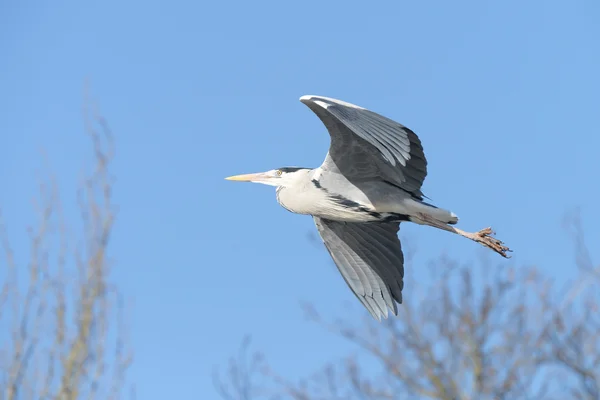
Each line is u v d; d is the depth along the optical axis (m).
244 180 14.82
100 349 14.50
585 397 16.22
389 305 14.46
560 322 16.77
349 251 14.66
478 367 17.16
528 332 17.06
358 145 13.04
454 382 17.23
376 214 13.76
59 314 14.54
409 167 13.16
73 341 14.41
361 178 13.59
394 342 17.77
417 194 13.58
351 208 13.79
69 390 14.10
